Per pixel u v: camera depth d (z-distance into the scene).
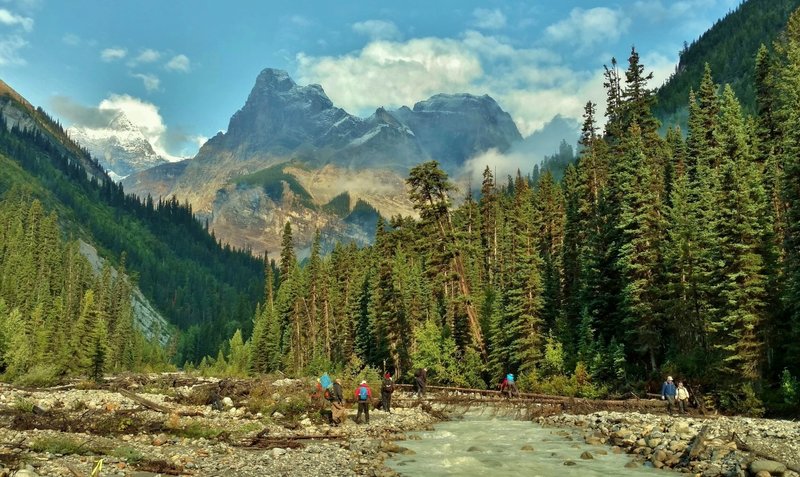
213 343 178.38
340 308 92.75
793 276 30.77
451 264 55.31
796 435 21.33
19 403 25.69
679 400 30.22
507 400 38.12
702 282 36.78
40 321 105.06
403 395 43.44
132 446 19.45
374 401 36.38
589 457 20.58
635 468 18.70
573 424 30.38
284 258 116.50
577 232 60.16
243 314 185.50
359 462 18.95
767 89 58.91
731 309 32.47
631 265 40.38
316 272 99.06
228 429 24.42
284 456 19.42
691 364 35.12
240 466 17.39
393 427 28.19
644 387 37.97
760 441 20.77
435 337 55.25
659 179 51.19
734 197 33.06
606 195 51.62
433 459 20.33
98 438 20.38
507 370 50.47
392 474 17.02
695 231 38.00
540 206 80.81
